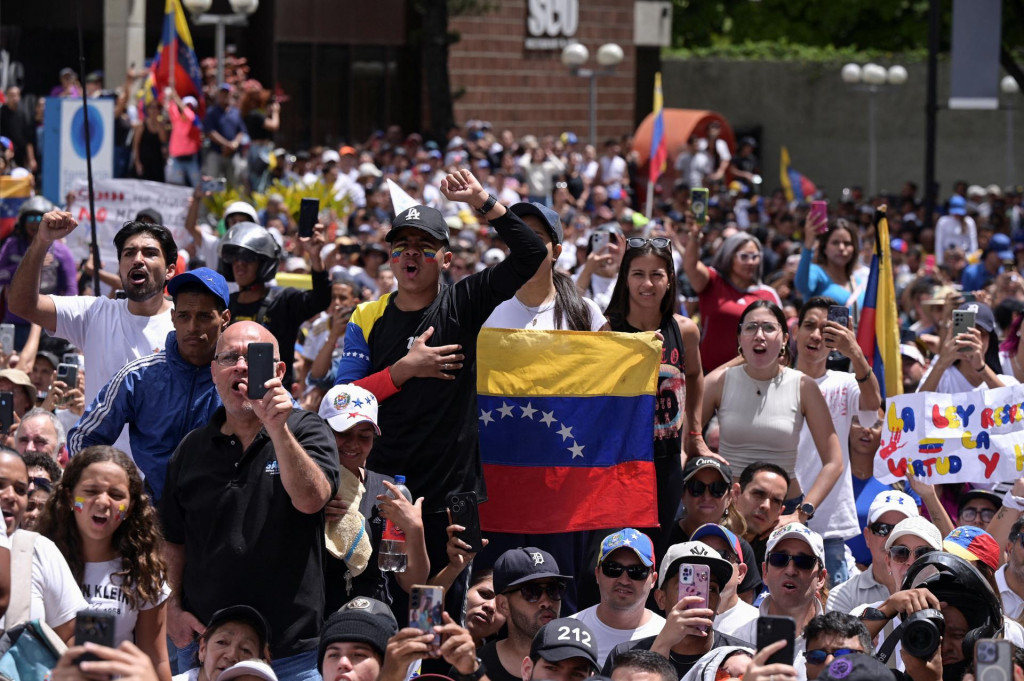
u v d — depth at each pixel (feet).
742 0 536.01
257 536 64.44
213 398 72.64
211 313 72.08
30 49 308.81
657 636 65.41
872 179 409.28
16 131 229.66
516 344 83.25
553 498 82.58
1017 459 90.63
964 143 437.58
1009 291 158.40
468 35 377.71
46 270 126.52
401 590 75.31
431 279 77.25
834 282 127.95
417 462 76.43
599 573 73.46
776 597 75.25
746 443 93.61
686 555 72.54
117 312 80.48
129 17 294.05
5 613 59.21
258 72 346.74
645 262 87.10
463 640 57.11
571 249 203.92
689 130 342.85
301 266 154.40
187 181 216.33
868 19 523.29
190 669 66.13
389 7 365.61
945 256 220.02
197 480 65.31
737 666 62.28
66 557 61.26
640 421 83.71
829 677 53.78
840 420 96.73
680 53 473.67
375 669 61.31
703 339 116.37
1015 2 387.75
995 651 49.26
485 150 314.96
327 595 70.44
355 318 79.87
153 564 61.93
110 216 150.00
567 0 392.47
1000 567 80.79
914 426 91.97
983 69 211.41
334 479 65.77
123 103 227.61
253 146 248.52
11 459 71.05
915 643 59.88
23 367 110.42
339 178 255.91
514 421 82.89
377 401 75.97
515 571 72.23
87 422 72.33
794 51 453.17
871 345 114.42
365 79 363.76
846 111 446.19
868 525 80.38
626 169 336.49
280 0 342.23
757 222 302.04
